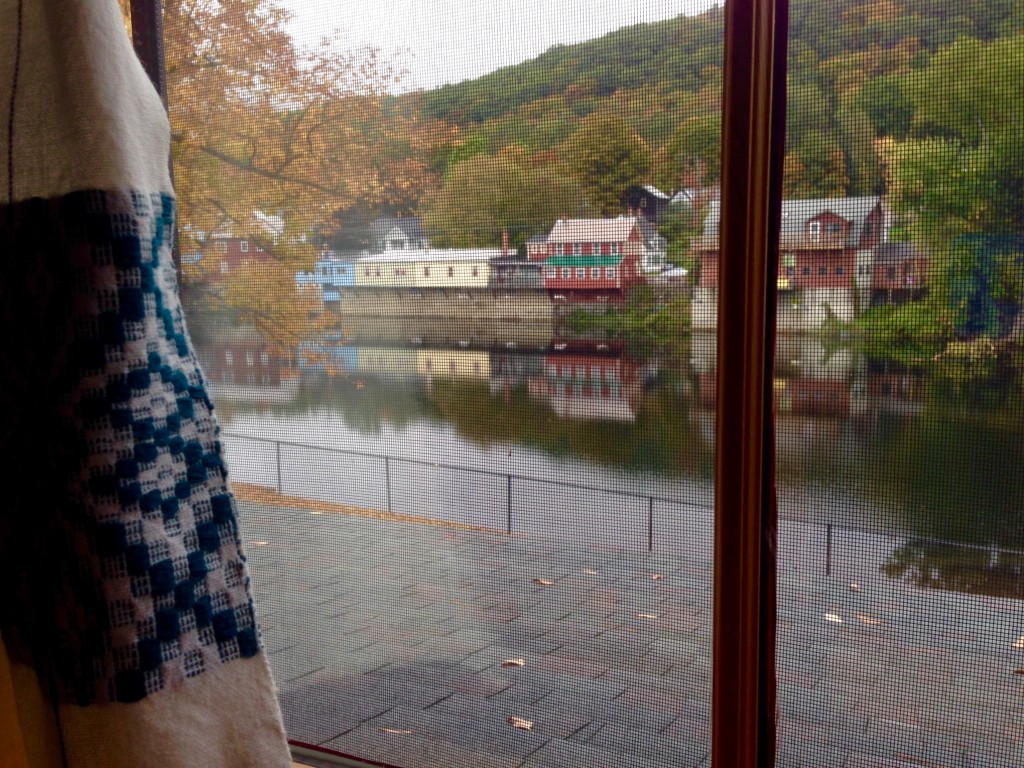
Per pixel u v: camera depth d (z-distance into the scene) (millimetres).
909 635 1169
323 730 1664
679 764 1336
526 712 1467
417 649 1567
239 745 853
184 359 847
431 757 1558
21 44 780
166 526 785
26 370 785
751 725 1191
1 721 799
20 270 775
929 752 1165
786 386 1216
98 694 750
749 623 1174
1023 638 1095
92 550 735
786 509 1231
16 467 792
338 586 1640
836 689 1226
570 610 1415
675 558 1312
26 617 799
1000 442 1089
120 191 741
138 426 752
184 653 800
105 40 749
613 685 1387
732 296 1112
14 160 792
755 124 1091
